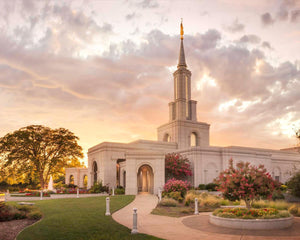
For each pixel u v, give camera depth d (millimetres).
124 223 16000
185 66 63625
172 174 44531
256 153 50125
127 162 36250
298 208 21703
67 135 48469
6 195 34156
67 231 13992
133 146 47594
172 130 59000
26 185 63719
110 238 12602
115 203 24344
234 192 16797
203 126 60625
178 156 44938
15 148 44656
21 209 19688
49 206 23109
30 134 45406
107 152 44875
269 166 52188
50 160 47812
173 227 15070
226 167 45844
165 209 21875
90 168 52000
